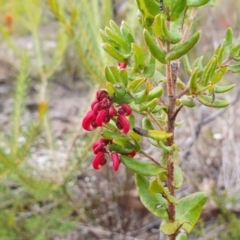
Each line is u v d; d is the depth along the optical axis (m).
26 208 0.84
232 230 0.70
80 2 0.77
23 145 0.68
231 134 0.90
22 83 0.74
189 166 0.90
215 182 0.86
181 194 0.83
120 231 0.80
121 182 0.84
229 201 0.73
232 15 1.33
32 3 0.97
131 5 0.75
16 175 0.69
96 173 0.83
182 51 0.37
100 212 0.81
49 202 0.85
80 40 0.70
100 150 0.40
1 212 0.75
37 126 0.69
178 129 0.97
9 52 1.57
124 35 0.40
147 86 0.37
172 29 0.38
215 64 0.38
